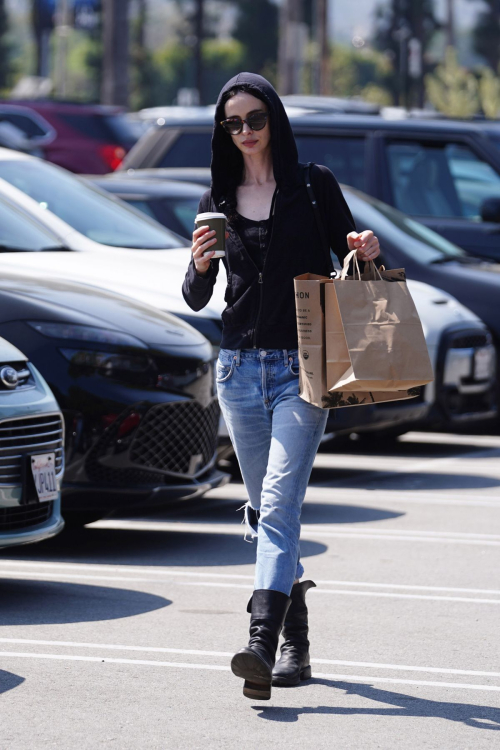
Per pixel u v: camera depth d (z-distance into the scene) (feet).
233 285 44.32
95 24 476.95
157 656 48.80
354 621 54.34
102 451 65.46
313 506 80.94
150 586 59.77
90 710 42.65
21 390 57.21
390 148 130.52
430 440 114.21
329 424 91.56
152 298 80.69
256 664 41.60
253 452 45.60
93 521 70.59
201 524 75.41
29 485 56.49
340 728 41.37
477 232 127.03
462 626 53.72
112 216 95.14
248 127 43.45
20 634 51.37
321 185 44.39
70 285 72.28
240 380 44.42
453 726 41.75
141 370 66.85
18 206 88.79
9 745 39.32
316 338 42.52
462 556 67.00
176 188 111.75
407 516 77.87
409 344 42.24
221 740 40.04
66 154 229.25
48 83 438.40
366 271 43.29
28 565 63.93
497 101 395.34
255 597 42.96
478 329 106.73
